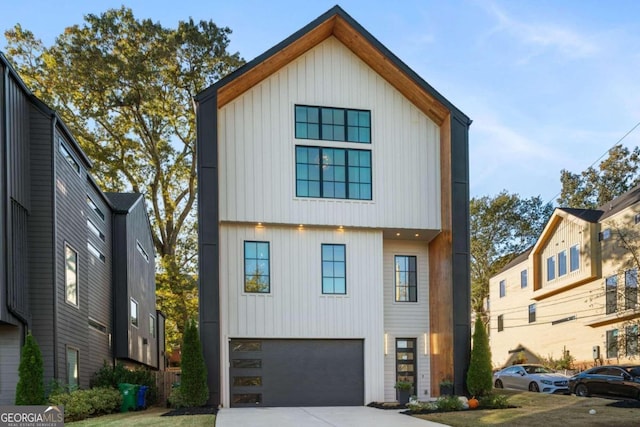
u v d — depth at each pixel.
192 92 32.19
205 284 13.85
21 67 30.83
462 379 15.10
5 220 12.41
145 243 26.52
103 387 16.34
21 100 13.80
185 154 34.62
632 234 24.84
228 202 14.95
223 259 14.91
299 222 15.39
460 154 16.14
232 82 14.77
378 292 15.95
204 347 13.66
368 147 16.30
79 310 16.52
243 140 15.30
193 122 33.47
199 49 30.42
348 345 15.61
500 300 39.53
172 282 32.03
